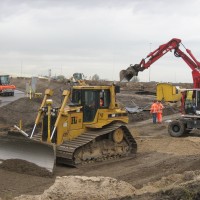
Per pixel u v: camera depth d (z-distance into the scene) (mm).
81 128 14773
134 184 11609
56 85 53125
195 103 20688
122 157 15578
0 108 28906
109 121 15281
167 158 15219
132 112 30094
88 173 13164
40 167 13047
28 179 12172
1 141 14164
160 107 26953
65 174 13047
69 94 14703
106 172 13305
